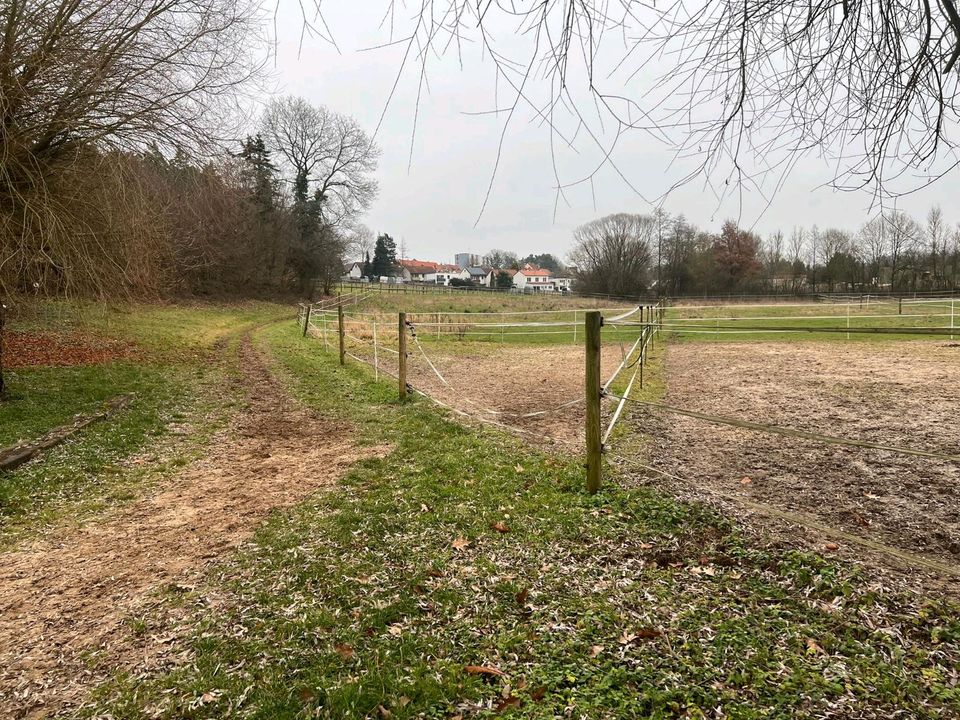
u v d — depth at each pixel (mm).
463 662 2754
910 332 3988
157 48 9406
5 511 4848
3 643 3074
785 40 2439
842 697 2451
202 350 17203
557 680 2584
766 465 5656
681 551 3822
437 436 6844
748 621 3008
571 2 2023
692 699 2461
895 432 6840
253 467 6066
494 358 15477
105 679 2756
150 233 9953
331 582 3525
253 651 2883
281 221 42062
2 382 9062
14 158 7859
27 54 8008
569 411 8406
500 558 3783
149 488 5453
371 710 2453
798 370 12047
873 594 3209
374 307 41375
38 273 8867
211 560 3945
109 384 10539
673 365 13445
